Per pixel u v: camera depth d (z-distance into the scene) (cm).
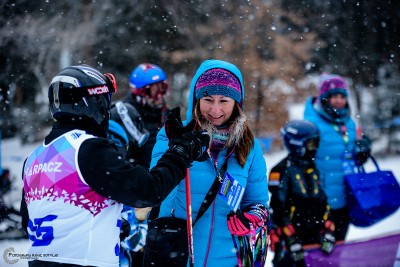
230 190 488
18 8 2622
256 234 511
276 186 802
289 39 3919
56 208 401
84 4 3341
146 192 395
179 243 481
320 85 945
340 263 802
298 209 809
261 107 3816
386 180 870
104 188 392
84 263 400
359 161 919
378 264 802
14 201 1291
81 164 396
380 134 3503
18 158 2658
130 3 3603
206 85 490
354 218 902
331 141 915
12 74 2822
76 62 3422
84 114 422
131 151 782
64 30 3209
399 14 4056
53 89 422
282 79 3841
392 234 805
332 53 4325
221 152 501
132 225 547
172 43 3816
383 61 4219
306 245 814
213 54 3762
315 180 817
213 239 493
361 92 4266
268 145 3406
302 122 827
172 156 429
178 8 3672
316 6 4216
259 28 3772
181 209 500
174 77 4006
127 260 607
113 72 3819
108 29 3619
